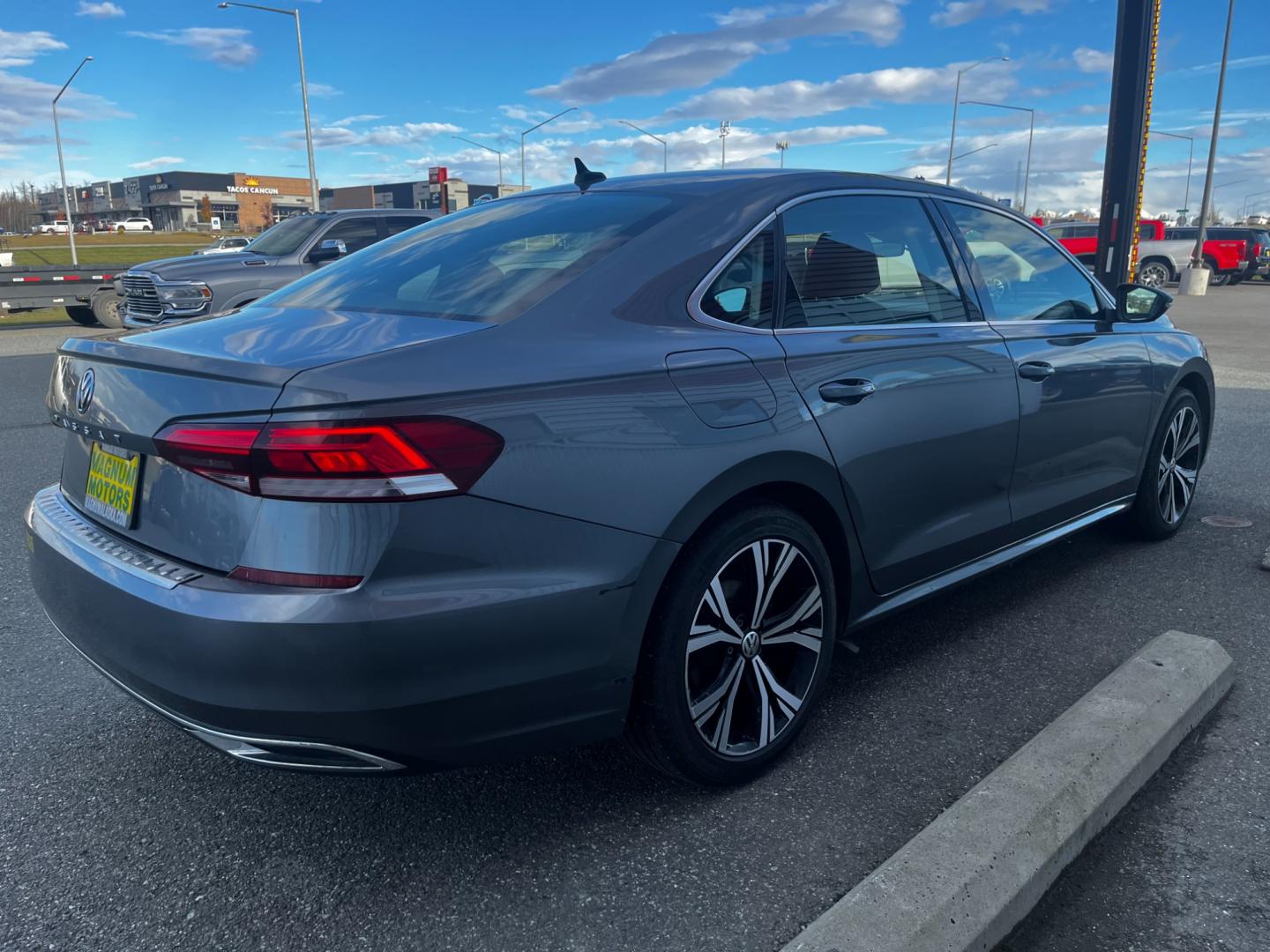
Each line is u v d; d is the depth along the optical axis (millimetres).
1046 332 3375
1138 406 3836
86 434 2207
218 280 9453
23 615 3639
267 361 1910
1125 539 4363
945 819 2066
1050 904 1986
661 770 2330
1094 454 3627
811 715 2811
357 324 2201
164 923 1978
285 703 1799
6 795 2447
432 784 2486
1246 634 3326
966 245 3227
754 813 2328
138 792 2469
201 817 2354
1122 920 1938
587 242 2475
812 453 2412
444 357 1950
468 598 1853
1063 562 4102
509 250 2557
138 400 2008
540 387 1981
